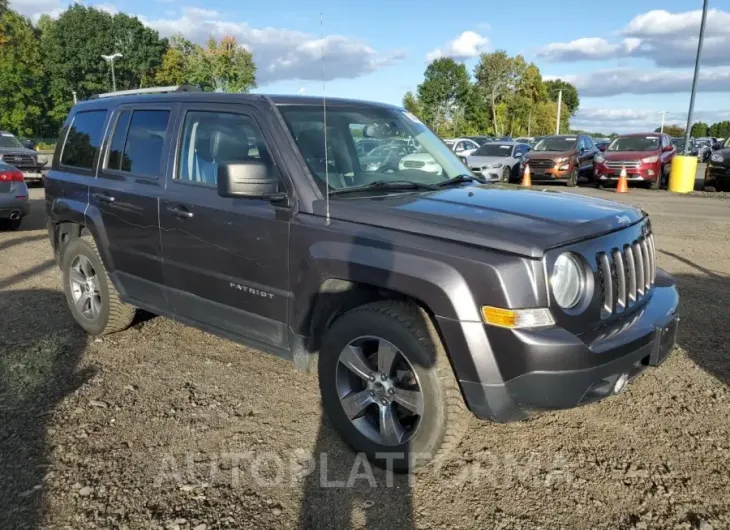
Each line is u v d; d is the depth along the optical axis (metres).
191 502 2.98
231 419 3.80
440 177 4.16
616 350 2.91
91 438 3.55
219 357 4.79
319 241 3.34
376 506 2.97
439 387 2.99
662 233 10.23
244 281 3.78
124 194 4.52
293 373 4.49
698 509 2.90
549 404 2.83
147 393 4.15
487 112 69.50
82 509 2.91
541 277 2.80
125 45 71.81
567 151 20.03
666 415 3.81
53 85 67.69
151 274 4.45
